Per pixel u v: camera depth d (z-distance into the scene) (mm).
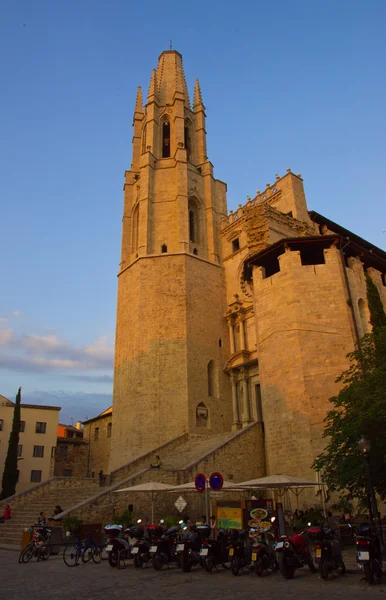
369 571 12203
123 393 41656
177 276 43750
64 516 22500
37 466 58906
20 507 29891
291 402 29312
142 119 56906
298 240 32594
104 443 59125
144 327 42125
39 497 30891
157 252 46188
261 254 34406
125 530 17734
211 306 44906
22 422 60031
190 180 50500
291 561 13469
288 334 30891
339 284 31594
